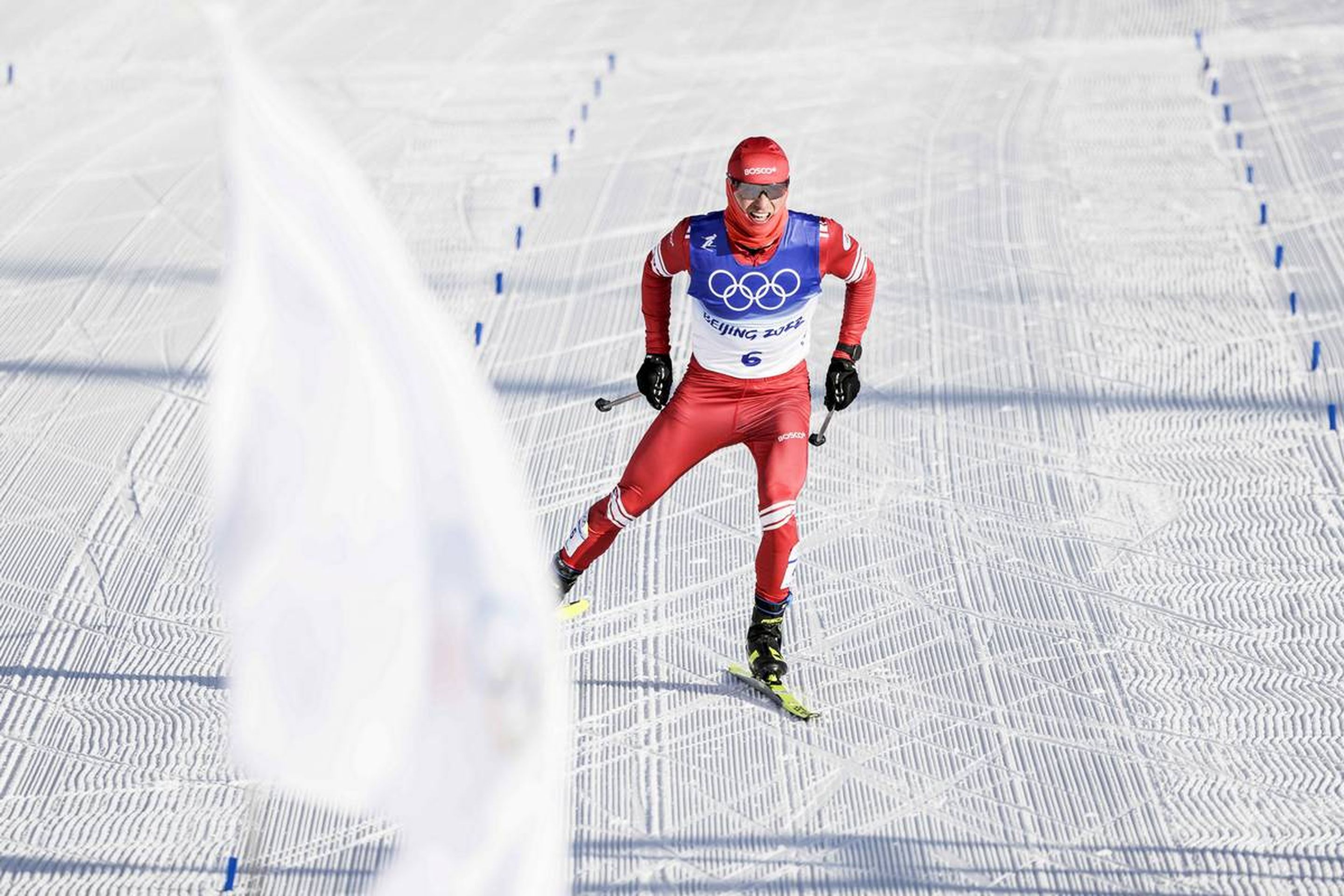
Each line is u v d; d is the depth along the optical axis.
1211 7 44.28
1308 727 14.41
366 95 38.88
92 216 30.86
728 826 13.29
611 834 13.21
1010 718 14.81
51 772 14.05
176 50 43.00
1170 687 15.21
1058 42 41.84
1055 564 17.80
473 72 40.78
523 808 3.56
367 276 6.49
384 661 3.90
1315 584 17.02
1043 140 34.31
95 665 15.98
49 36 44.34
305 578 4.29
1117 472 20.06
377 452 4.75
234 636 4.40
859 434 21.44
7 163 34.34
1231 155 32.78
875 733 14.65
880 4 46.75
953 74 39.66
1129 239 28.52
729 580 17.67
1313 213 29.20
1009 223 29.53
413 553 4.08
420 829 3.58
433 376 5.54
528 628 3.74
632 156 34.19
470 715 3.63
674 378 23.39
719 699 15.31
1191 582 17.23
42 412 22.36
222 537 4.59
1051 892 12.27
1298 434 20.83
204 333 25.22
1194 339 24.16
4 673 15.77
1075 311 25.44
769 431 14.96
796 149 34.31
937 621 16.69
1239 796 13.41
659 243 14.57
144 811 13.45
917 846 12.93
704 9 46.91
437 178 32.91
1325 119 34.47
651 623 16.80
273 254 6.61
